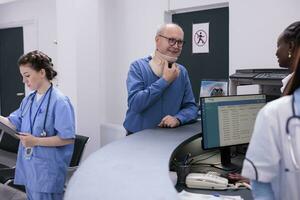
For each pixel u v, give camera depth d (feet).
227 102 5.67
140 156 4.23
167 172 3.59
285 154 3.06
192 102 7.14
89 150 13.06
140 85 6.54
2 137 11.62
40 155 6.73
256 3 9.76
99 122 13.61
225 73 11.07
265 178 3.13
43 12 16.16
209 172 5.39
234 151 6.52
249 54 10.03
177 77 6.59
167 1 11.84
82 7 12.57
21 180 7.14
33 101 7.18
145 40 12.45
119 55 13.28
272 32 9.50
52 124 6.87
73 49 12.57
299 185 3.06
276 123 3.09
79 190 3.10
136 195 2.95
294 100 3.10
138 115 6.66
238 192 4.78
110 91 13.70
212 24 11.27
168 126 6.32
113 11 13.28
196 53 11.78
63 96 6.98
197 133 5.77
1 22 18.48
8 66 18.67
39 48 16.67
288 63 3.86
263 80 6.87
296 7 9.02
